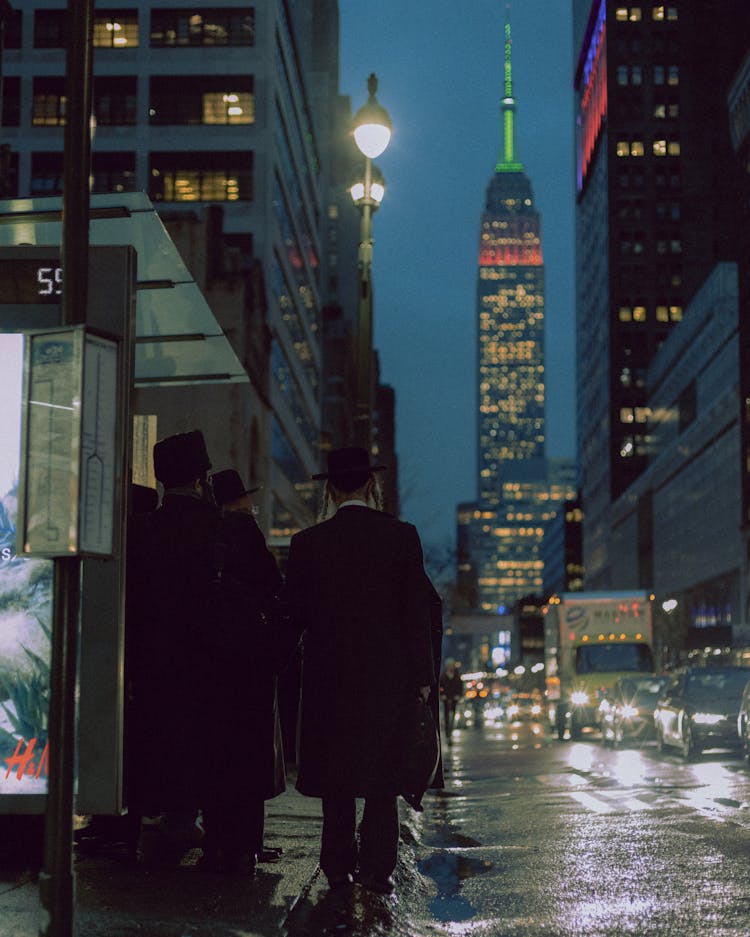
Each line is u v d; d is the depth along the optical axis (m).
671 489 117.06
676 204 149.00
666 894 6.32
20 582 5.90
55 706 3.84
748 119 90.56
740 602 91.44
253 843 6.20
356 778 5.69
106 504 4.02
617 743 27.73
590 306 165.50
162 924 4.80
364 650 5.80
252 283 44.78
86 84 4.18
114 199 8.67
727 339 96.69
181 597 6.18
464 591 104.94
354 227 128.50
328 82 120.38
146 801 6.10
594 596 36.91
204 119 59.91
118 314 6.09
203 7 61.31
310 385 76.12
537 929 5.39
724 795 12.45
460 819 11.12
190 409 40.88
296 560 6.02
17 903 5.10
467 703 81.81
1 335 5.97
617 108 150.75
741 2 149.00
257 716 6.23
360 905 5.39
